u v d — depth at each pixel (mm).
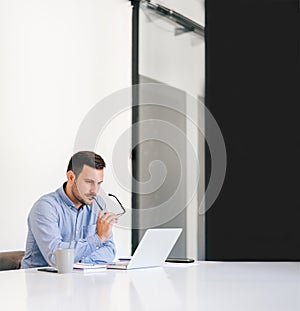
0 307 1277
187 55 4188
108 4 4320
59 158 3865
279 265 2297
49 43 3828
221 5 4059
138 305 1290
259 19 3941
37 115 3715
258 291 1538
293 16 3865
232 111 4004
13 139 3541
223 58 4035
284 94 3861
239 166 3965
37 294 1481
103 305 1291
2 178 3465
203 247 4035
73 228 2785
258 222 3900
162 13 4348
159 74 4344
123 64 4441
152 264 2232
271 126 3895
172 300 1368
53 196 2756
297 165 3816
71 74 3986
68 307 1267
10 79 3539
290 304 1319
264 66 3914
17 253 2953
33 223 2617
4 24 3521
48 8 3828
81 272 2053
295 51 3848
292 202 3824
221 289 1578
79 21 4070
